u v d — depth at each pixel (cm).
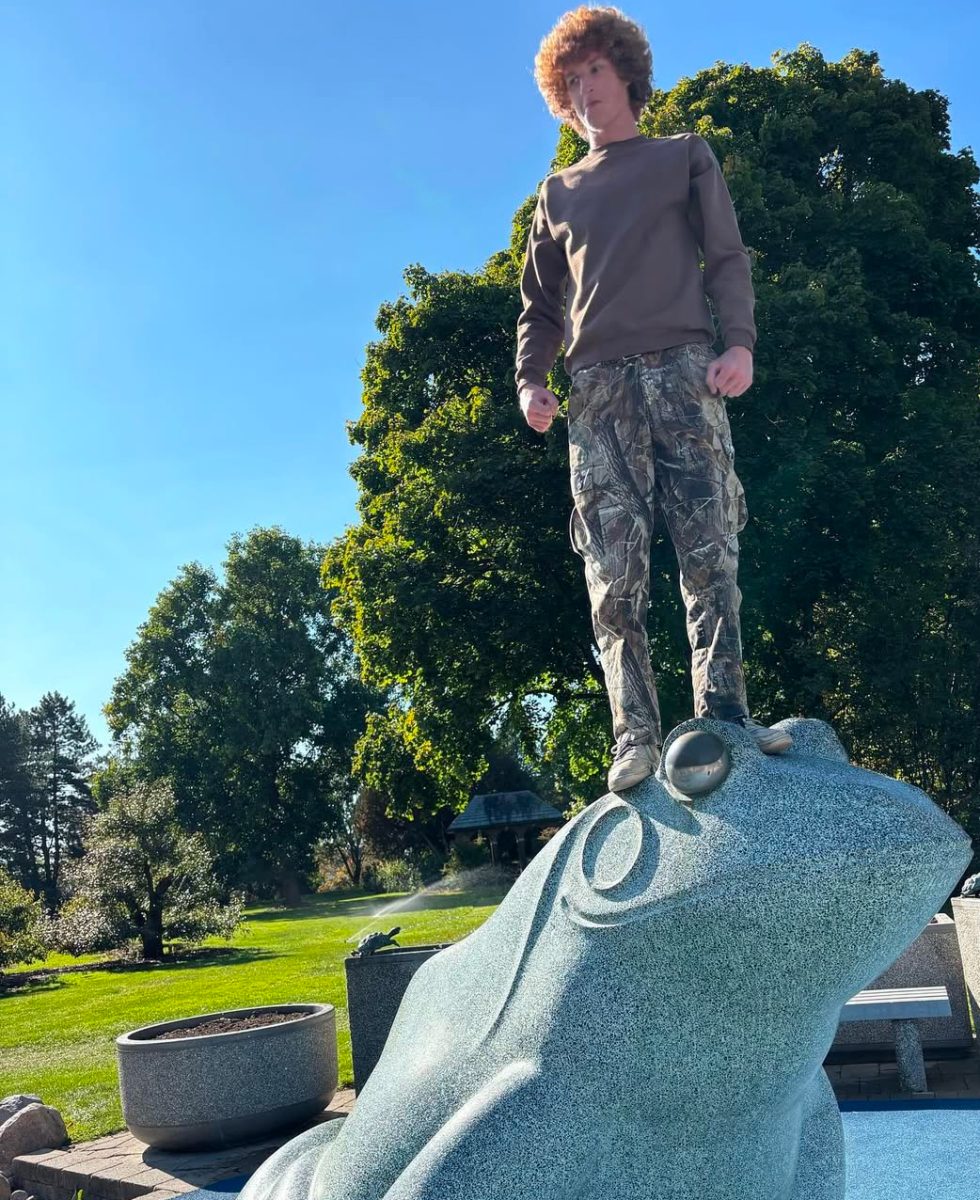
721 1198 234
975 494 1702
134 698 5106
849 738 1886
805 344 1619
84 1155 728
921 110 2041
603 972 225
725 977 212
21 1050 1291
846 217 1847
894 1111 594
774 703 1850
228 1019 816
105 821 2791
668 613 1661
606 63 313
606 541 289
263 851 4919
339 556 2245
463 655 1994
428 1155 223
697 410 286
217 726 4988
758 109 1986
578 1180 224
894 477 1705
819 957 206
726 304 288
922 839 205
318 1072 743
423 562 1928
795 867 204
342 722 4981
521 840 4684
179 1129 698
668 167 300
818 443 1630
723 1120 225
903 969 799
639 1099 223
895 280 1864
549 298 331
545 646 1912
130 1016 1505
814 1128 284
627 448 292
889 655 1781
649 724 274
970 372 1991
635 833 232
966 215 2125
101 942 2622
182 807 4906
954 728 1820
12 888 2634
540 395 315
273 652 4909
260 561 5122
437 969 284
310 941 2684
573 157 1931
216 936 3014
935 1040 788
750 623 1686
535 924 245
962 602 1875
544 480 1717
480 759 2262
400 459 1978
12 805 6956
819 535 1711
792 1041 216
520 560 1830
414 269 1942
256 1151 704
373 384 2070
